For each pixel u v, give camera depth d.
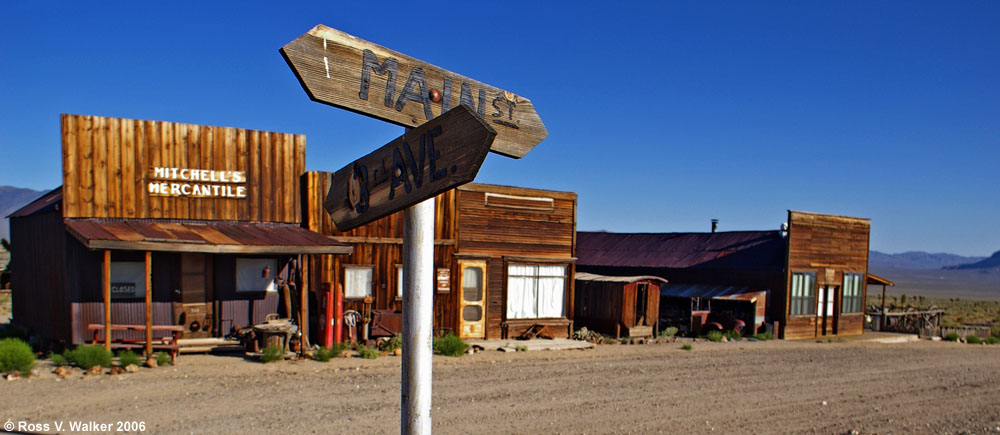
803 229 26.00
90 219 14.27
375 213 2.60
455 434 8.99
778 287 25.73
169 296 15.12
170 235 13.90
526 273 20.45
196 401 10.27
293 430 8.81
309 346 15.88
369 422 9.34
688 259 29.09
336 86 2.51
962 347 25.14
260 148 16.42
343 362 14.55
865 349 22.69
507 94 3.06
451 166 2.15
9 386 10.70
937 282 199.12
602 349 19.23
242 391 11.16
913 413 11.58
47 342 15.21
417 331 2.58
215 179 15.78
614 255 32.31
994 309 61.97
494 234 19.84
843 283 27.78
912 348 23.81
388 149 2.54
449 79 2.86
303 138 17.03
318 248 15.05
